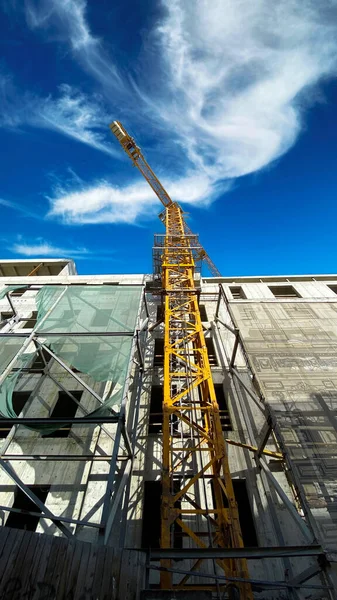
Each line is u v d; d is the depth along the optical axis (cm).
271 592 862
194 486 1164
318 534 766
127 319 1520
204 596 599
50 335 1298
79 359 1207
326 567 695
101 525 716
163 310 2064
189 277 2250
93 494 1080
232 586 775
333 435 1010
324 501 844
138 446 1291
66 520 730
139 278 2647
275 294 2556
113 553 631
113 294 1764
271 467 1200
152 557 675
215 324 2044
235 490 1255
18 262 3197
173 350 1509
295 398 1132
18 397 1583
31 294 2441
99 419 934
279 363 1309
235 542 799
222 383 1616
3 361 1656
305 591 864
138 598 590
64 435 1405
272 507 1071
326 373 1246
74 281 2642
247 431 1360
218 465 1045
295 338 1469
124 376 1110
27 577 500
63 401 1634
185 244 2898
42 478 1138
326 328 1545
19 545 523
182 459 1200
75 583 541
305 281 2744
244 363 1723
